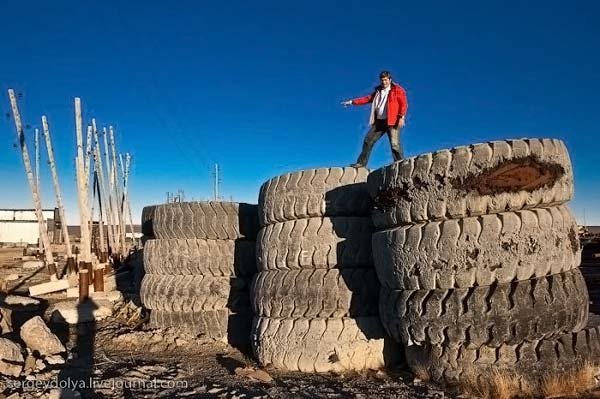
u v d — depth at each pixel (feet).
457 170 18.86
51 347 24.72
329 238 23.39
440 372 19.67
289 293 23.47
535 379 18.38
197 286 29.66
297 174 24.53
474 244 18.51
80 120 47.16
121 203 78.28
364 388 20.04
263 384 21.17
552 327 18.39
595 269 65.87
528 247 18.28
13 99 54.29
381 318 21.77
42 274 68.13
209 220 30.07
